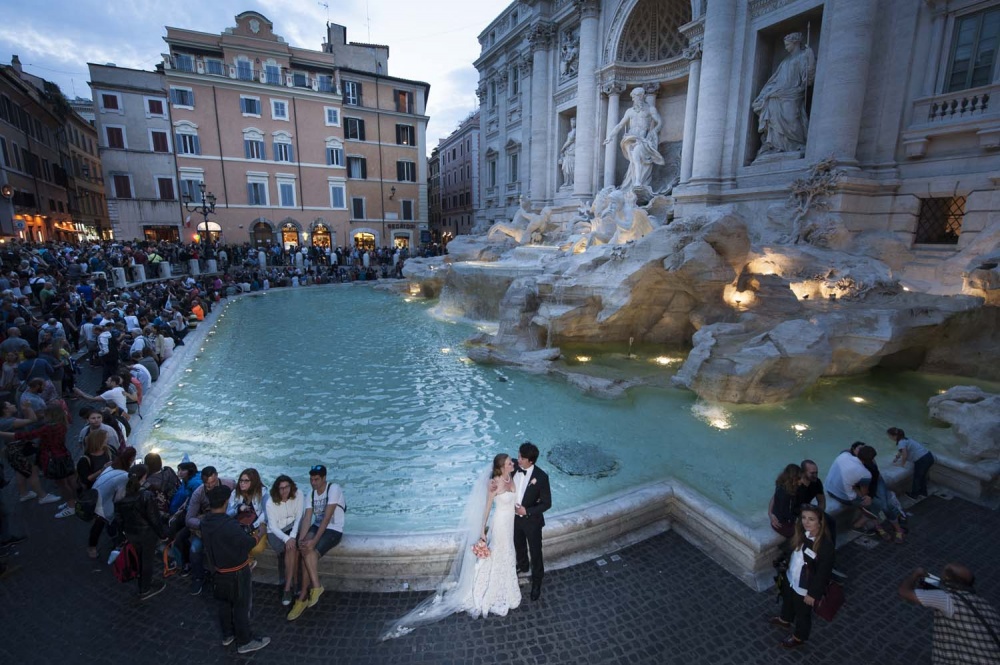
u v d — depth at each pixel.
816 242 16.38
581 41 28.03
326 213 46.59
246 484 5.46
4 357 9.70
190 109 40.16
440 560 5.54
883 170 16.14
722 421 10.09
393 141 49.75
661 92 27.31
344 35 48.53
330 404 11.36
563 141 32.69
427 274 27.95
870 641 4.72
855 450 6.64
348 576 5.56
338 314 23.33
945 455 7.88
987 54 14.07
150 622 4.91
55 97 40.62
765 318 12.83
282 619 4.96
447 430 9.88
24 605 5.12
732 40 20.06
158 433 9.76
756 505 6.99
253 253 37.53
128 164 39.00
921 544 6.24
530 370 13.59
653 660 4.50
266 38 42.50
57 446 6.72
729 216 13.41
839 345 11.82
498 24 38.66
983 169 14.08
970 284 12.51
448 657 4.51
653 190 26.36
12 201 31.16
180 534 5.49
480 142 43.69
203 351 16.30
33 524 6.50
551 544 5.88
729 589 5.41
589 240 19.30
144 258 27.64
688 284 14.27
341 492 5.42
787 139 18.89
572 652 4.57
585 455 8.41
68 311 14.38
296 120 44.09
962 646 3.46
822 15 17.50
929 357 12.88
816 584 4.31
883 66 16.02
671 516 6.79
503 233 29.62
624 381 12.20
